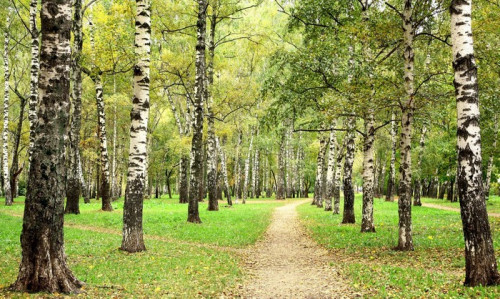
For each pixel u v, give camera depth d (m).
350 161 19.67
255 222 21.62
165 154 50.47
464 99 7.09
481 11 12.73
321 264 10.88
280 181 55.06
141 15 11.26
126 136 45.91
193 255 11.31
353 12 17.52
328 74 14.02
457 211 26.19
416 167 32.50
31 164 6.55
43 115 6.57
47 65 6.62
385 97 11.29
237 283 8.64
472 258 6.92
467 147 7.00
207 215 24.36
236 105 28.12
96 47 12.73
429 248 11.80
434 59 13.19
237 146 37.88
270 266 10.95
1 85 36.81
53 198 6.59
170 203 38.12
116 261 9.69
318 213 27.28
